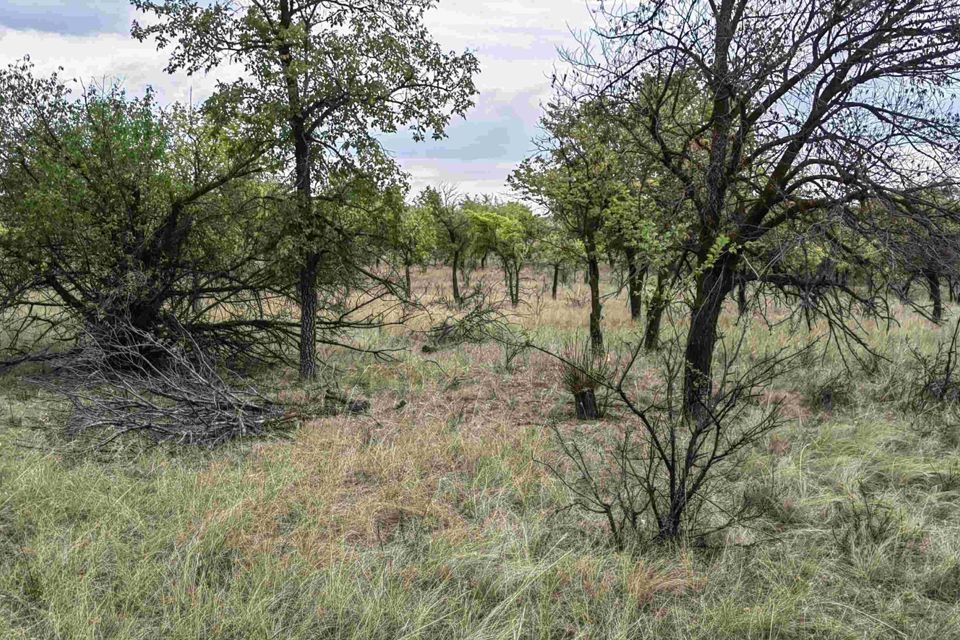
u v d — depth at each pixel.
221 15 10.51
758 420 7.86
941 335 13.46
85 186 10.27
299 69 10.08
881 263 7.67
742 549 4.91
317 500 5.66
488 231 25.69
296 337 12.80
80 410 7.66
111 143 10.49
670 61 7.90
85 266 10.72
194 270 11.36
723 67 7.70
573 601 4.27
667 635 3.99
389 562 4.70
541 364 11.91
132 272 10.25
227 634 3.88
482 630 3.86
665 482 6.08
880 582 4.59
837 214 7.07
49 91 10.58
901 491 5.96
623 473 5.38
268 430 7.89
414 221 16.47
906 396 8.99
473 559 4.64
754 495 5.82
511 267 26.72
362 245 12.10
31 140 10.42
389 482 6.16
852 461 6.57
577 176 12.58
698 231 8.84
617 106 8.23
